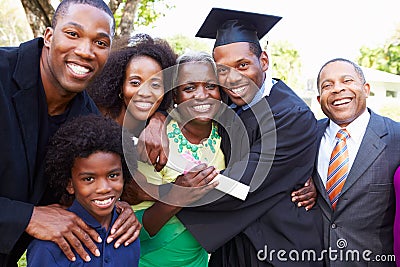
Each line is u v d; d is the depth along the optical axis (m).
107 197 2.35
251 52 2.90
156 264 2.80
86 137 2.32
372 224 2.82
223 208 2.74
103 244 2.35
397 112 15.91
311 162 2.92
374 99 17.94
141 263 2.81
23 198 2.37
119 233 2.39
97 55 2.32
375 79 20.53
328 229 2.89
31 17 6.42
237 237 2.91
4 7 20.05
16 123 2.30
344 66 2.96
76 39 2.28
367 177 2.82
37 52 2.39
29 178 2.38
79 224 2.29
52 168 2.40
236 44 2.91
